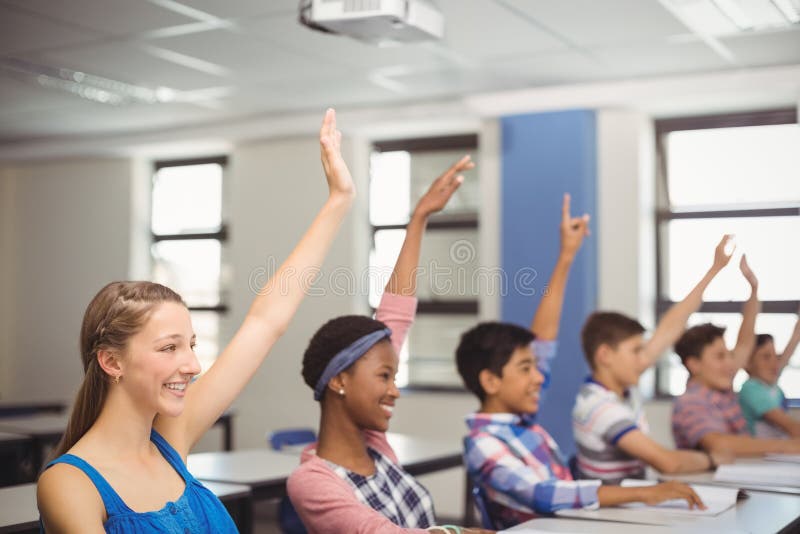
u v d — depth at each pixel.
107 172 7.46
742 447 3.33
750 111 5.51
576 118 5.57
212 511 1.49
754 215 5.42
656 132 5.77
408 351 6.43
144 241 7.43
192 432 1.58
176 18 4.33
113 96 5.87
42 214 7.71
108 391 1.41
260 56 4.96
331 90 5.73
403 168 6.49
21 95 5.84
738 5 4.04
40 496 1.31
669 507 2.38
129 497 1.36
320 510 1.88
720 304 4.76
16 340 7.76
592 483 2.33
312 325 6.39
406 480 2.09
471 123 6.07
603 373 3.04
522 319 5.62
